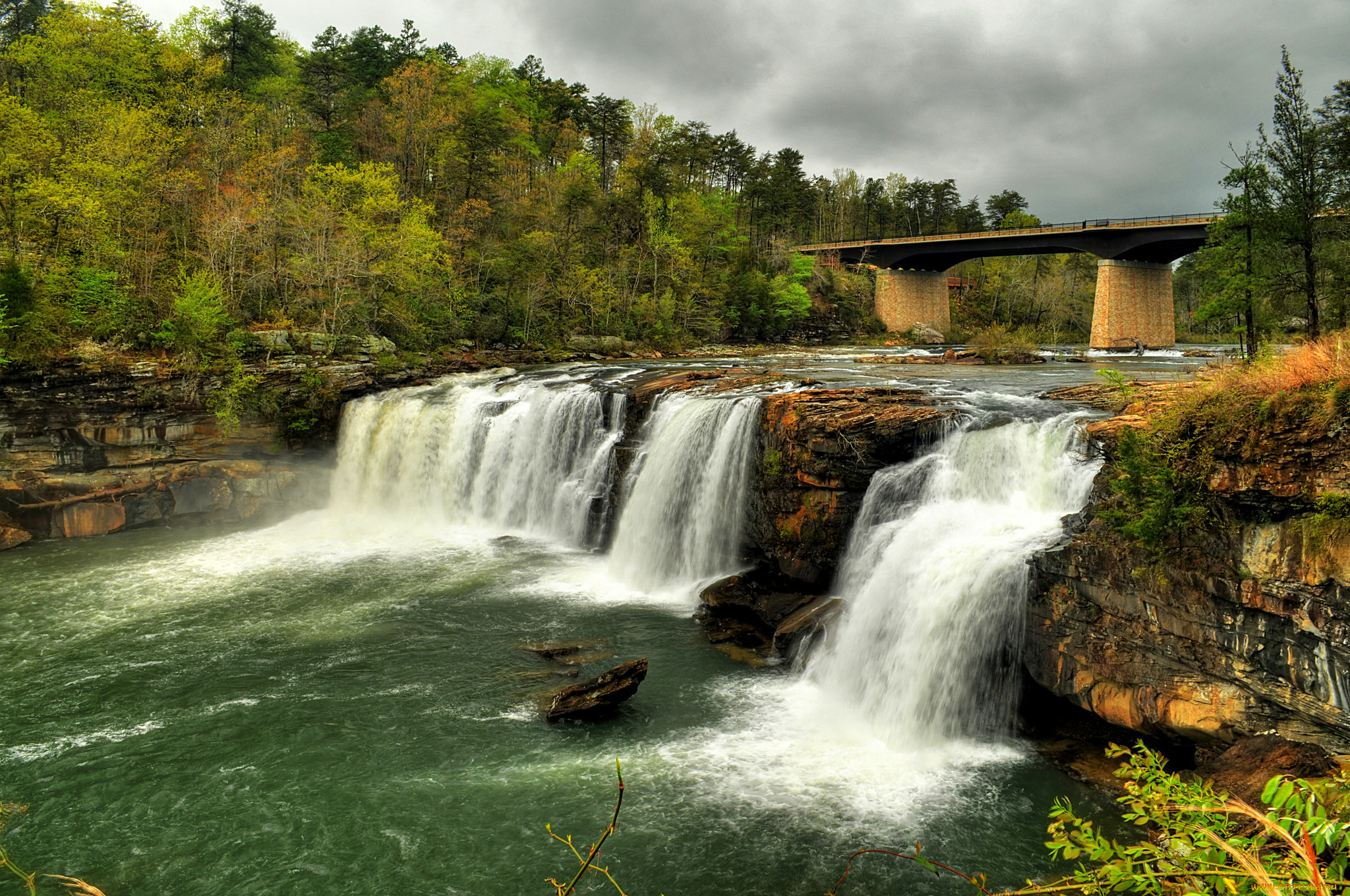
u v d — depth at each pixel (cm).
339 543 3522
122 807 1598
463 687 2094
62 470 3709
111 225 5125
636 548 3139
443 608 2670
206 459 4022
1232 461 1450
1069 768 1667
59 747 1812
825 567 2525
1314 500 1326
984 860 1405
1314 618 1320
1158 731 1573
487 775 1694
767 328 9231
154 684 2122
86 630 2494
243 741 1839
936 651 1870
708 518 2916
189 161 6056
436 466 3991
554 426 3694
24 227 4672
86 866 1430
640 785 1653
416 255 6019
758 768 1714
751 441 2769
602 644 2358
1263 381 1510
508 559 3250
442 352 5622
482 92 9375
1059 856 1398
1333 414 1319
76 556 3309
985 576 1830
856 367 5131
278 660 2266
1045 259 13662
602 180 10694
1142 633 1580
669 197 8944
